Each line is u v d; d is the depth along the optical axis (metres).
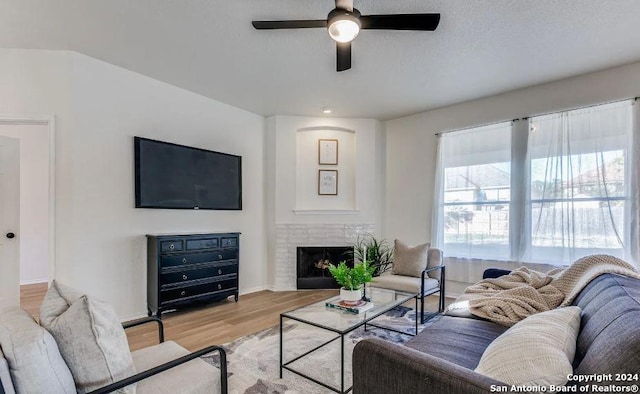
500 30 2.70
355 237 5.03
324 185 5.10
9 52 3.01
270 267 4.90
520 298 2.19
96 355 1.22
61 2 2.36
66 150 3.08
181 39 2.86
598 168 3.40
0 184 3.48
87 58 3.19
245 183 4.72
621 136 3.31
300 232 4.91
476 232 4.21
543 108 3.81
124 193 3.44
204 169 4.15
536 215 3.75
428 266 3.77
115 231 3.37
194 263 3.79
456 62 3.26
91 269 3.19
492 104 4.20
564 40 2.85
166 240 3.54
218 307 3.94
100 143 3.27
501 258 4.00
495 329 1.96
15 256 3.56
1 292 3.46
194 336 3.01
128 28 2.70
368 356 1.27
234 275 4.21
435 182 4.59
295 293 4.65
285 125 4.95
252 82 3.78
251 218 4.79
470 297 2.50
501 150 4.06
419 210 4.88
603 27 2.65
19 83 3.01
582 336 1.36
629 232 3.24
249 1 2.35
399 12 2.47
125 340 1.34
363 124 5.15
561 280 2.27
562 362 1.06
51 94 3.06
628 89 3.32
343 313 2.47
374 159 5.15
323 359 2.54
